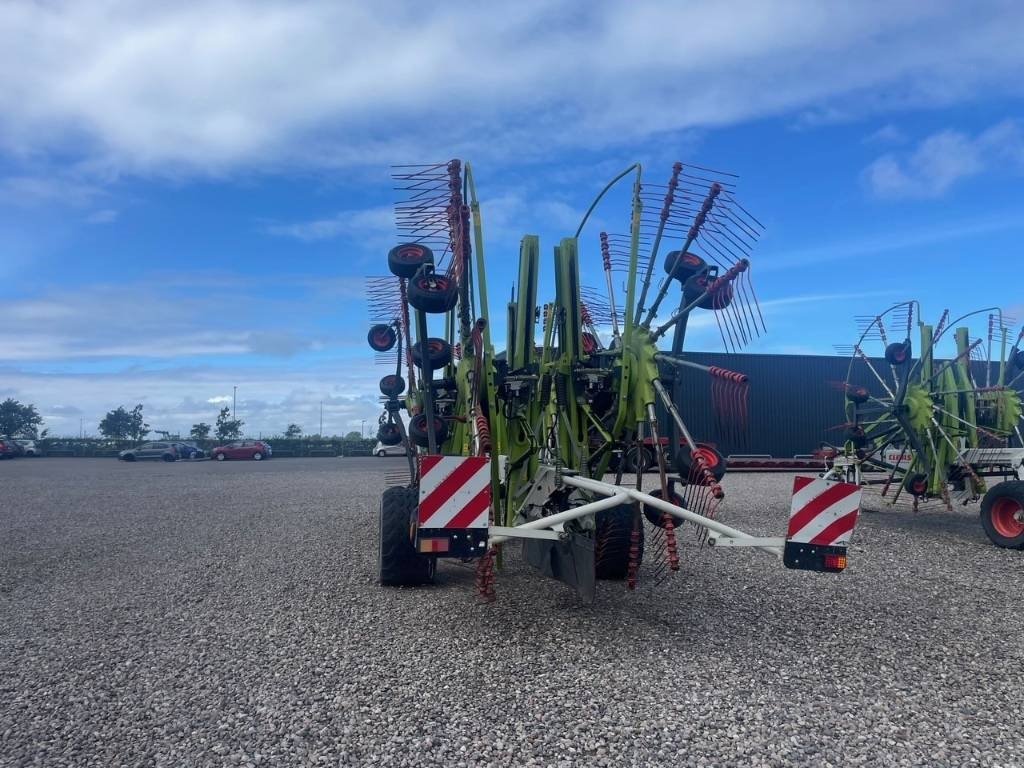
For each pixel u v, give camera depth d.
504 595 6.06
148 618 5.50
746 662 4.40
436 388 7.32
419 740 3.36
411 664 4.37
